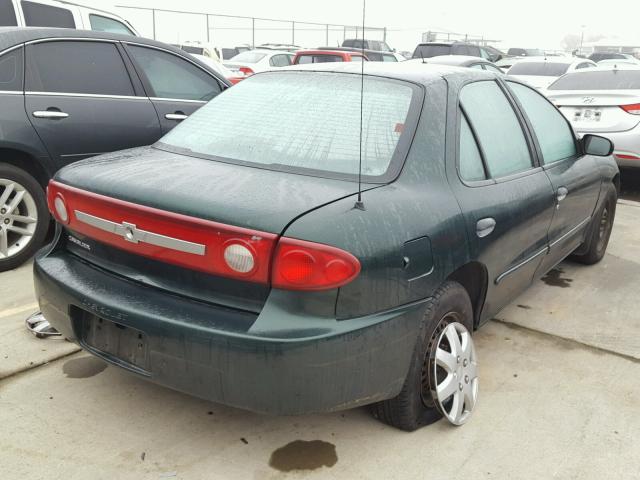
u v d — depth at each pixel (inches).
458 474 99.0
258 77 129.0
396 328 92.0
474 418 113.4
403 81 113.8
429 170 103.6
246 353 83.5
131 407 111.8
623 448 107.3
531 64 535.8
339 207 89.2
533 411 116.7
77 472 95.4
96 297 94.6
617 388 126.3
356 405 92.7
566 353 140.2
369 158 101.6
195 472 96.8
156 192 92.0
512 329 151.2
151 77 196.4
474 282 117.4
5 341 131.2
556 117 161.5
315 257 82.9
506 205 118.1
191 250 87.2
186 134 119.0
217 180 96.1
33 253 173.0
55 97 173.0
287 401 85.6
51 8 256.8
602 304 168.6
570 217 156.6
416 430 108.4
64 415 108.7
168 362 88.7
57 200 105.3
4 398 112.5
